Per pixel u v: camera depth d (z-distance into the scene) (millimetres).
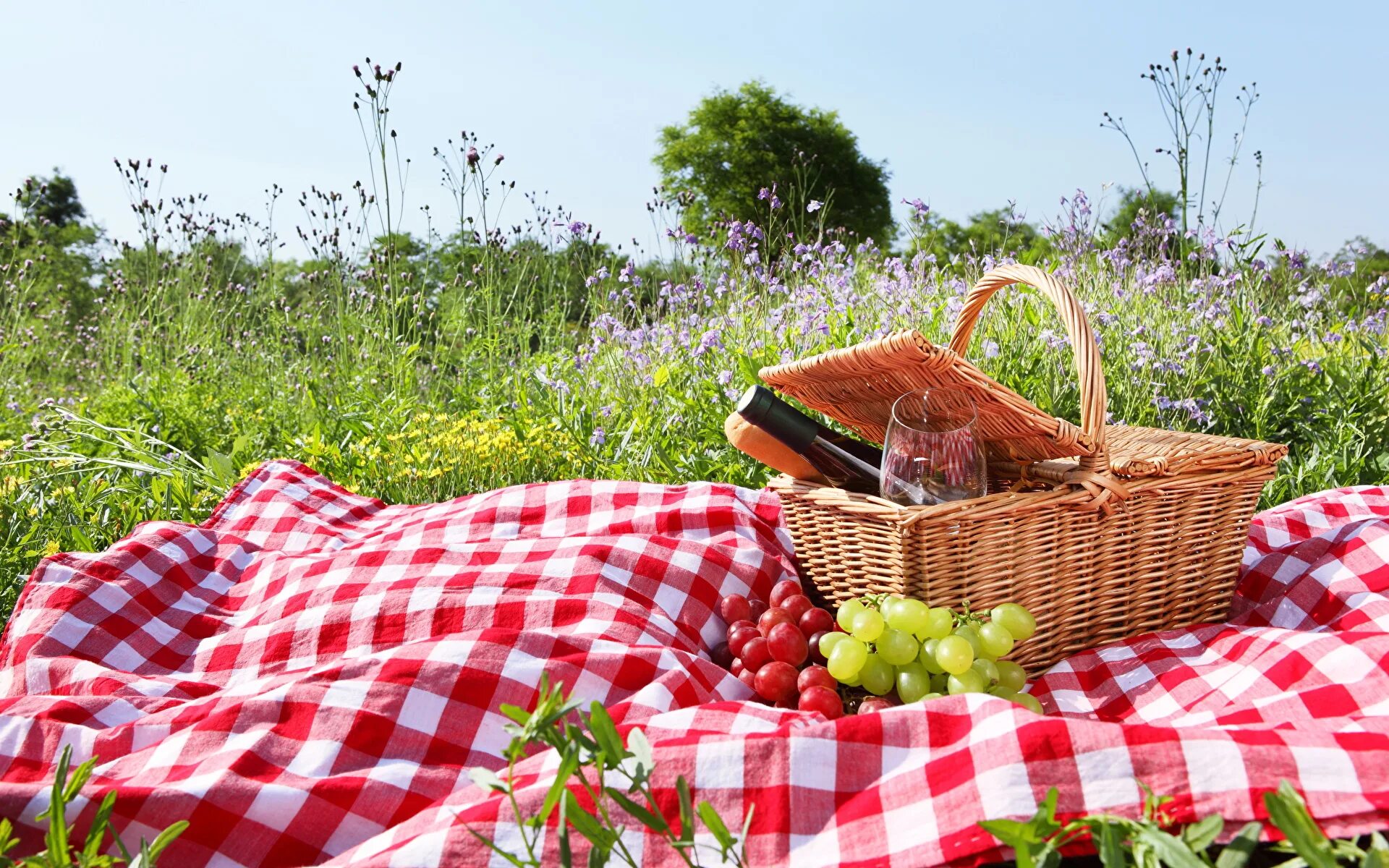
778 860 1095
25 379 6020
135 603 1947
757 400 1773
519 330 5488
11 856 1147
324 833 1253
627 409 3924
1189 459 1707
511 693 1461
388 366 5090
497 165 5488
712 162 25656
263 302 6758
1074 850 984
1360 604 1653
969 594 1603
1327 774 996
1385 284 4020
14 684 1737
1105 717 1568
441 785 1328
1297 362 3643
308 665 1743
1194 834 883
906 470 1625
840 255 4688
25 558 2832
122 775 1351
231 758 1320
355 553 2033
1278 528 2104
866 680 1560
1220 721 1401
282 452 4234
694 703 1512
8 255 8148
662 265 4910
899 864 1032
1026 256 4434
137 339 6465
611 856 1085
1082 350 1621
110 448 3910
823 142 25500
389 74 5012
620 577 1867
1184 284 4254
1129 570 1739
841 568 1796
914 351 1534
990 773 1061
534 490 2396
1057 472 1668
